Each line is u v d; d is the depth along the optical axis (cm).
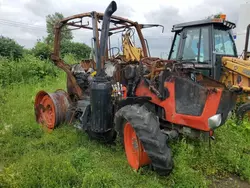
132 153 318
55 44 450
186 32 584
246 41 580
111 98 347
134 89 359
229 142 370
